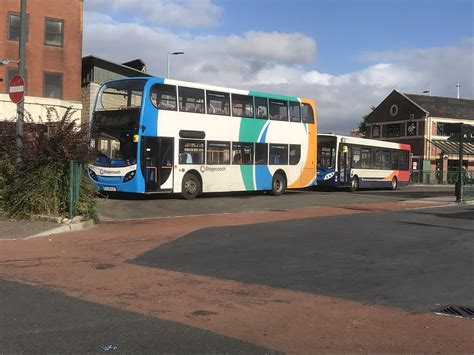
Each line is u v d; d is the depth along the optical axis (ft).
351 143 98.32
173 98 63.46
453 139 81.56
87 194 43.27
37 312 19.63
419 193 102.32
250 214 53.21
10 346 16.06
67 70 113.50
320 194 86.12
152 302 21.43
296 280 25.61
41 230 37.45
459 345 16.84
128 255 31.17
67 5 113.50
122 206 57.00
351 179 98.37
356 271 27.76
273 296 22.65
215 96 68.69
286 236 39.06
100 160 61.31
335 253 32.71
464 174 97.30
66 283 24.29
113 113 61.72
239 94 72.08
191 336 17.34
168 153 62.69
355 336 17.61
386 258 31.40
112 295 22.38
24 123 43.62
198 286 24.23
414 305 21.45
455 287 24.54
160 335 17.37
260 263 29.40
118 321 18.78
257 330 18.10
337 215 54.34
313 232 41.37
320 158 95.66
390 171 112.57
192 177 65.62
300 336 17.54
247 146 72.90
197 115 66.03
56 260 29.37
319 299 22.22
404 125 213.46
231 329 18.16
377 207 65.57
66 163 42.24
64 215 41.29
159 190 61.57
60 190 41.91
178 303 21.35
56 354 15.51
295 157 80.64
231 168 70.38
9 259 29.32
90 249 32.76
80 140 42.11
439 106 212.23
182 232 39.86
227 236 38.45
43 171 41.91
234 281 25.29
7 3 107.55
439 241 38.14
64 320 18.74
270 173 76.43
